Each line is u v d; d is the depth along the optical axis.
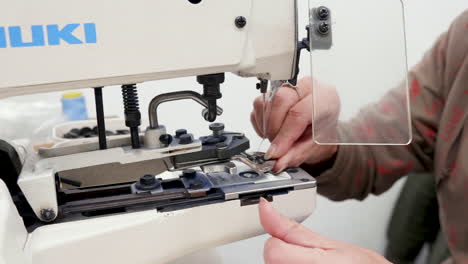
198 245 0.62
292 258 0.53
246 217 0.63
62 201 0.62
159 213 0.58
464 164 1.03
